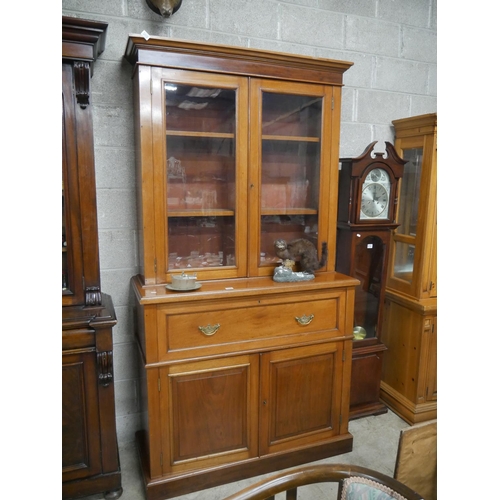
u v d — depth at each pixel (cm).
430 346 209
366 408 220
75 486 154
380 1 217
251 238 170
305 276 172
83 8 166
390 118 232
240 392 166
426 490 123
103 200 179
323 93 172
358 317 223
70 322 144
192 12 181
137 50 144
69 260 149
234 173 165
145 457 172
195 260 168
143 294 149
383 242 209
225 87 156
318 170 179
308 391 178
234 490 165
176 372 155
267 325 165
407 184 221
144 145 150
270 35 196
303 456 180
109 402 154
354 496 93
